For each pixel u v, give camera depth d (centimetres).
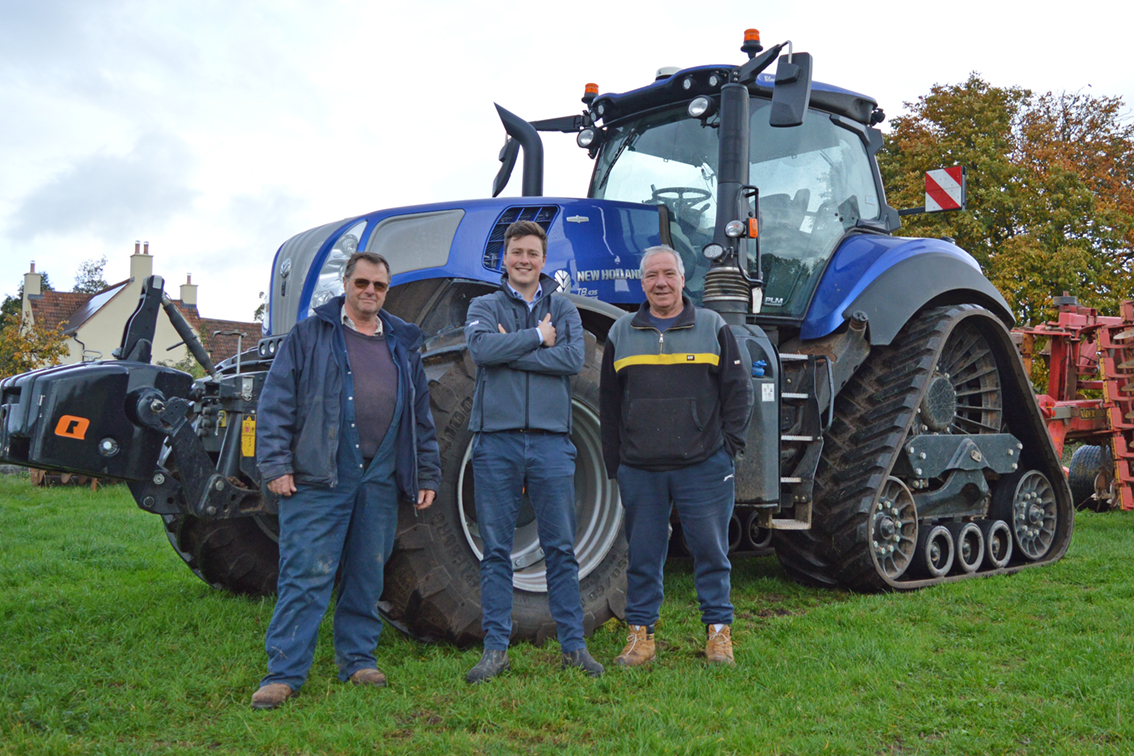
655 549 339
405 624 348
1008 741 257
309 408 304
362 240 418
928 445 495
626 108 518
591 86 541
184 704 285
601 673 319
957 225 1812
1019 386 563
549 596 330
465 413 352
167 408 305
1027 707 283
